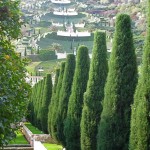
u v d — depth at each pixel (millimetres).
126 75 32344
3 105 23203
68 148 43125
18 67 28469
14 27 28531
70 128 42562
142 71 28312
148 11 28672
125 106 32219
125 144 32125
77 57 43312
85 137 37688
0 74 23484
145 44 28453
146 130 27391
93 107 37625
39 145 52250
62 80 53688
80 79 42812
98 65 38094
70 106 42969
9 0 28172
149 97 27578
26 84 28797
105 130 32531
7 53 26953
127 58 32469
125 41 32562
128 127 32031
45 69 161500
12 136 24828
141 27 185875
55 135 52312
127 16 32844
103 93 37750
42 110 69062
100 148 33062
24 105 28531
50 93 69375
